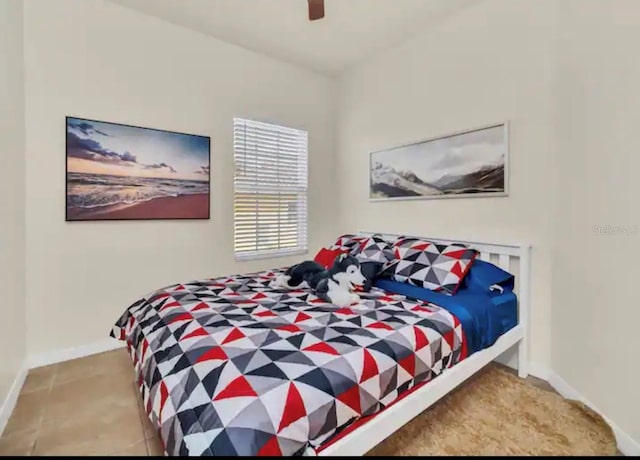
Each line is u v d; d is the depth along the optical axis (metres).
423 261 2.29
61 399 1.95
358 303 1.91
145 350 1.54
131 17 2.62
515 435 1.61
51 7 2.32
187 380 1.17
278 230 3.55
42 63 2.30
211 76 3.03
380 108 3.32
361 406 1.21
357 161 3.59
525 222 2.26
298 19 2.72
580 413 1.76
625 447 1.50
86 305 2.52
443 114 2.75
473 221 2.56
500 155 2.38
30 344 2.32
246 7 2.57
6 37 1.92
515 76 2.29
